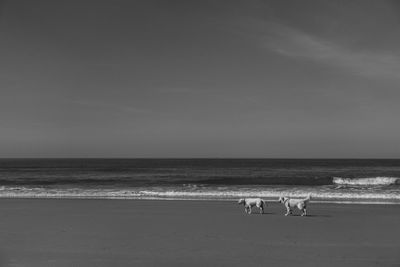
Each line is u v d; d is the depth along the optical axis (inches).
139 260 391.5
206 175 2186.3
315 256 407.2
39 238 486.9
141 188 1259.8
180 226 566.3
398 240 479.5
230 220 617.0
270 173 2396.7
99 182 1603.1
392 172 2450.8
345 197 973.2
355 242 468.1
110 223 589.0
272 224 582.6
